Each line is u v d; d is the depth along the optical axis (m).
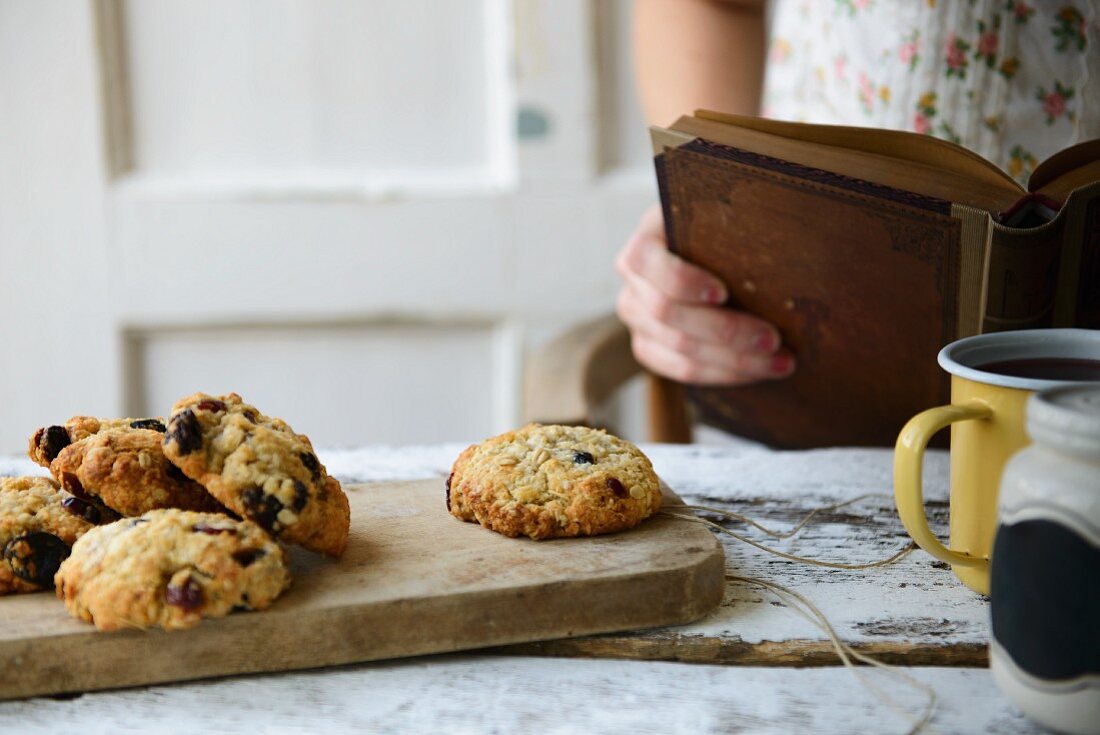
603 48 1.50
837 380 0.92
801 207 0.83
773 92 1.09
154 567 0.70
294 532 0.73
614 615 0.73
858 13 1.01
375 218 1.53
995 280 0.78
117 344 1.56
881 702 0.69
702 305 0.94
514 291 1.56
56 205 1.50
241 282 1.54
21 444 1.58
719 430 1.05
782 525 0.82
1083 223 0.77
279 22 1.50
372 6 1.50
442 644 0.72
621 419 1.65
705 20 1.12
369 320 1.57
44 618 0.71
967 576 0.75
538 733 0.68
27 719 0.69
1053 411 0.65
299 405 1.62
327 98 1.53
